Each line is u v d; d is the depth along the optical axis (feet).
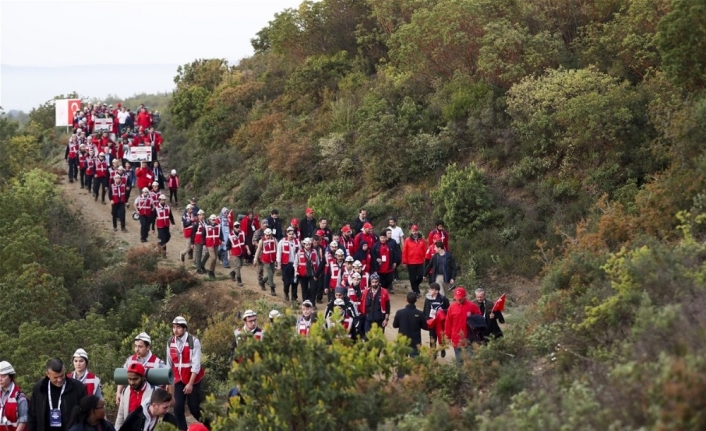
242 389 32.09
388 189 89.56
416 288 70.90
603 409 27.07
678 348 28.84
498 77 87.40
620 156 71.20
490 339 40.60
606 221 52.26
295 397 31.86
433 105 91.91
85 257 87.04
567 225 70.64
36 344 53.21
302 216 91.86
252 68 144.56
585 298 41.22
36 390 35.06
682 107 58.65
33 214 90.99
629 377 27.40
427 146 87.15
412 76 97.76
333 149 98.27
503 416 29.22
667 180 51.47
